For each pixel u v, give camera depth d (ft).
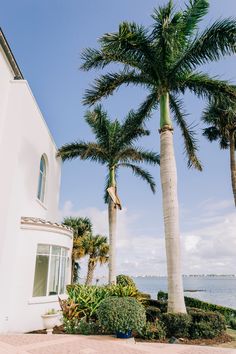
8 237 33.63
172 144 38.52
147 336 27.73
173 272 32.71
